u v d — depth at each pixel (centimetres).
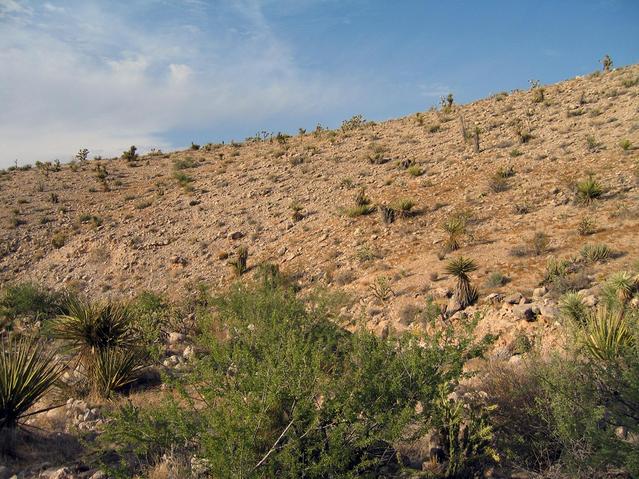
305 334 827
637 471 402
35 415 782
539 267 1480
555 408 482
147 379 961
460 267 1329
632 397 473
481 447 523
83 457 608
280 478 439
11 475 572
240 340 678
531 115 3938
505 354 923
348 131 5309
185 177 4206
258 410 462
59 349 994
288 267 2203
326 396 496
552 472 458
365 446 480
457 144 3619
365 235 2294
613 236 1564
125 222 3378
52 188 4534
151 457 552
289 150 4738
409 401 508
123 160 5916
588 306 1041
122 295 2466
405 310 1373
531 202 2128
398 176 3159
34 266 3022
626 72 4447
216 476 429
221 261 2602
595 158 2459
